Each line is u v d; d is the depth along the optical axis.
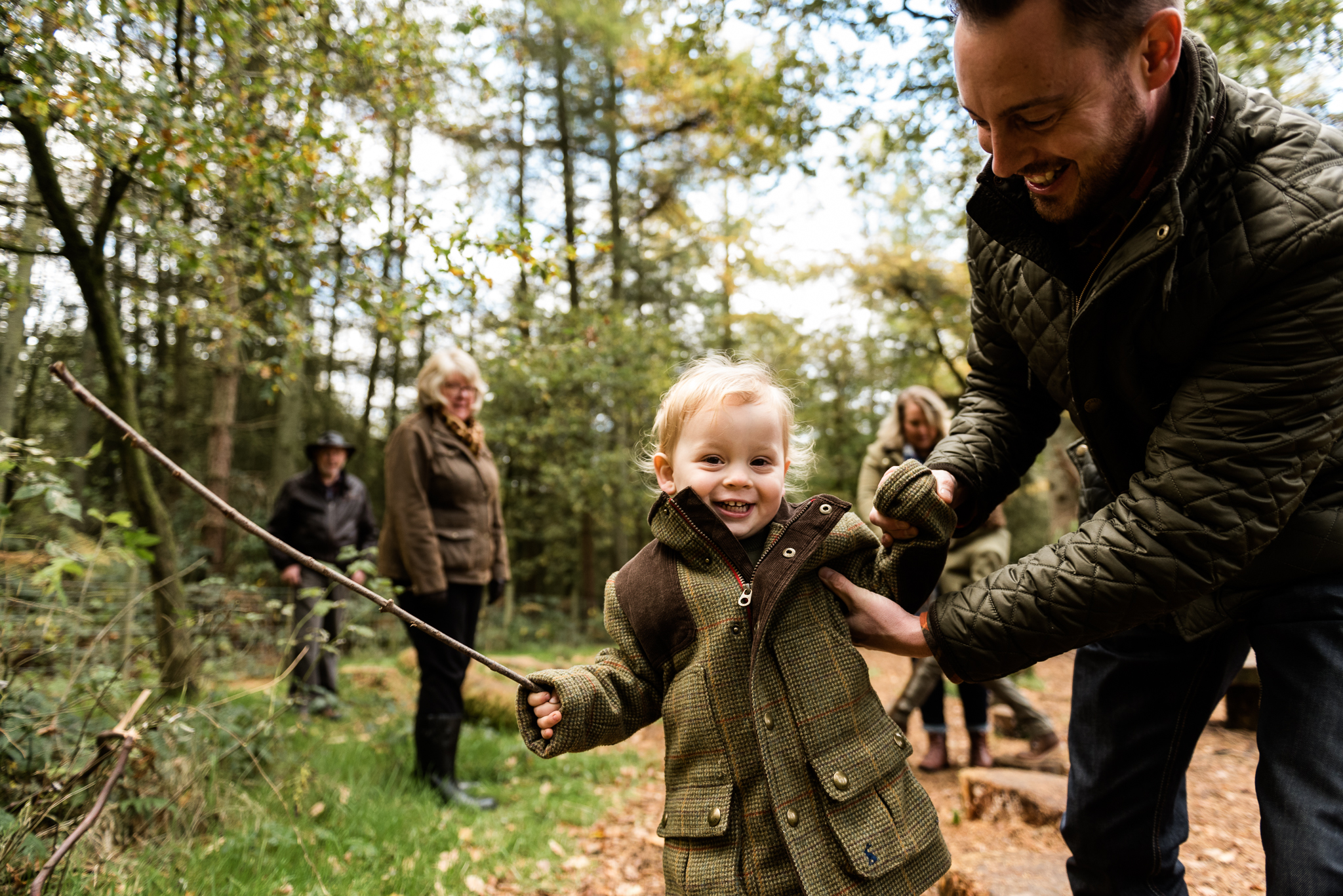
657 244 15.68
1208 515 1.28
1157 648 1.67
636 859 3.26
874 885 1.41
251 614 3.84
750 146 8.19
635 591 1.64
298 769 3.43
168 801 2.70
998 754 4.59
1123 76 1.16
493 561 4.09
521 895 2.83
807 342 16.11
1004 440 1.87
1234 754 4.20
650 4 11.55
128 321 10.57
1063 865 2.60
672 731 1.54
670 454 1.73
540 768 4.37
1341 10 4.60
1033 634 1.41
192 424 13.88
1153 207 1.27
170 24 3.81
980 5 1.13
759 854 1.43
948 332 13.48
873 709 1.55
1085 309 1.36
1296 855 1.24
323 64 4.31
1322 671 1.31
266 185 4.00
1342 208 1.19
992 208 1.48
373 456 19.33
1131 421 1.51
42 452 2.56
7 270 4.96
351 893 2.59
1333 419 1.25
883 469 4.50
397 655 8.06
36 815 2.34
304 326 5.05
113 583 3.79
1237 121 1.29
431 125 5.66
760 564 1.53
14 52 3.11
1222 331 1.31
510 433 11.65
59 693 2.85
